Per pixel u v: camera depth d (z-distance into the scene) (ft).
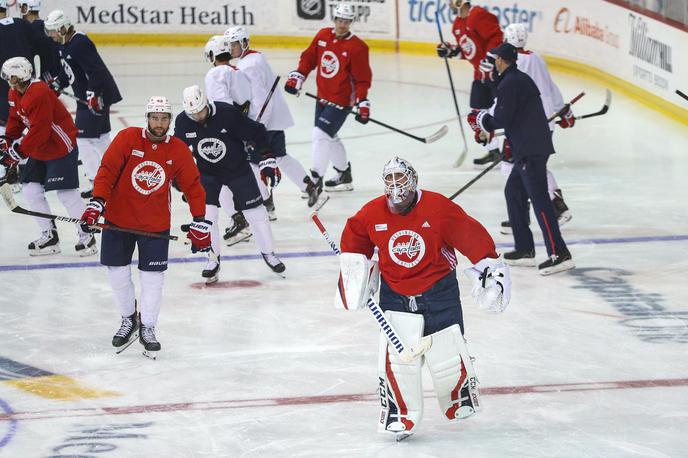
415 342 46.21
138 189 56.59
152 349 58.39
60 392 53.88
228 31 84.79
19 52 101.14
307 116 136.77
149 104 55.57
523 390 53.42
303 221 89.71
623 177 102.89
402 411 47.09
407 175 44.98
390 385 46.85
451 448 46.78
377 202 46.73
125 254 58.23
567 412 50.57
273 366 57.31
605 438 47.52
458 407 46.88
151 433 48.60
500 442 47.32
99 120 93.76
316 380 55.16
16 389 54.34
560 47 156.76
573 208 92.27
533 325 63.57
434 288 46.52
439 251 46.42
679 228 85.10
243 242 83.76
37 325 64.59
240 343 61.11
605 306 67.00
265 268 76.59
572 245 81.10
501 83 72.23
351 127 131.23
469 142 121.70
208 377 55.77
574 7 152.46
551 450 46.42
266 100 85.35
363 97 93.56
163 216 58.03
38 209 78.74
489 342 60.70
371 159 114.21
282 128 89.45
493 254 46.09
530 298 68.90
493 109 79.77
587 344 60.13
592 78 150.00
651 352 58.65
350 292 46.42
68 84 93.91
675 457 45.50
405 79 160.15
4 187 58.03
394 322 46.78
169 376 56.03
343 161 98.94
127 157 56.18
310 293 70.59
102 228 56.13
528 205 75.97
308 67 96.17
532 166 72.84
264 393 53.42
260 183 87.35
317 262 77.82
